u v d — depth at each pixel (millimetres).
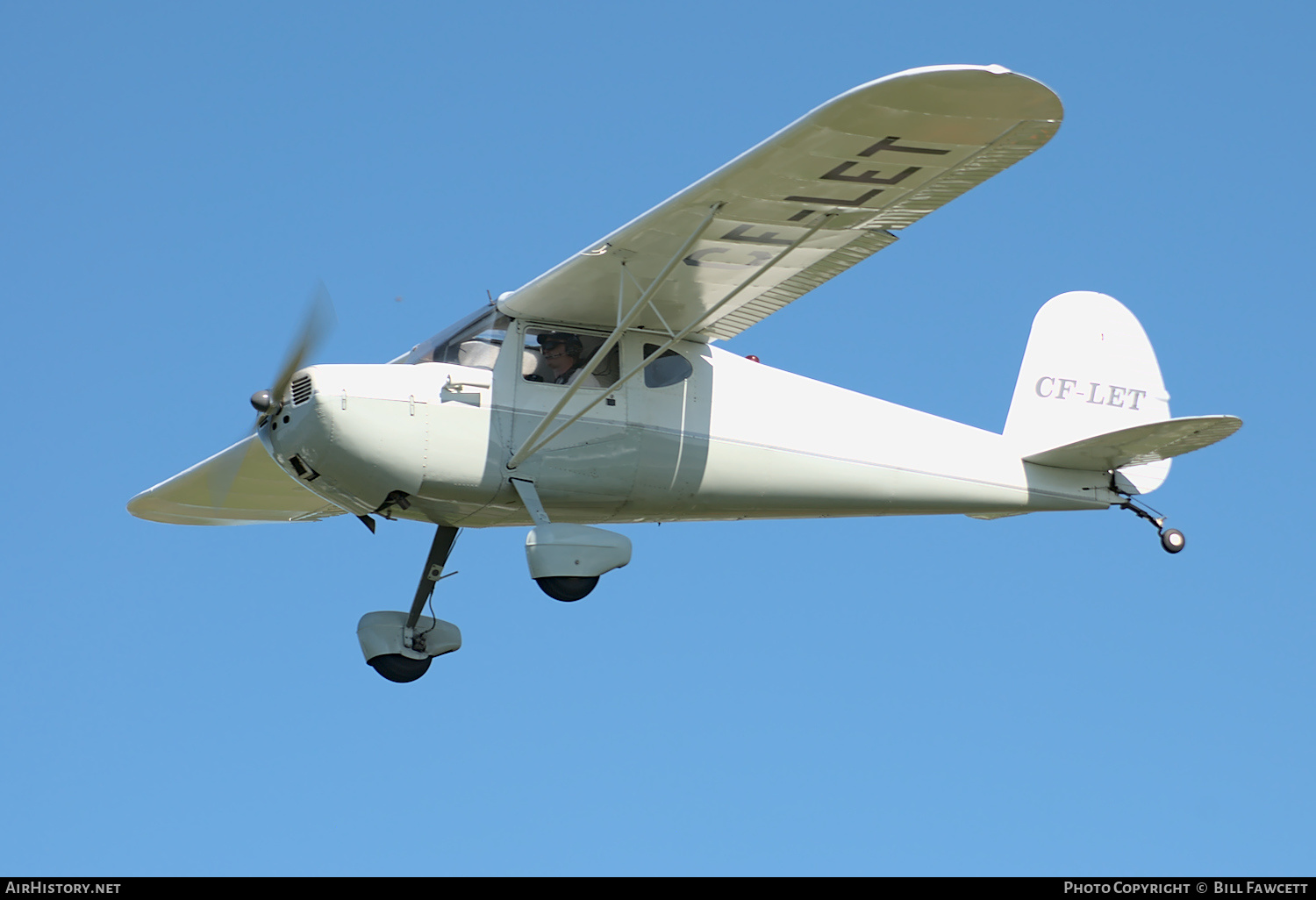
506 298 29031
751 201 25578
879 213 26188
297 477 28203
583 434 29031
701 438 30375
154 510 39125
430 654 31344
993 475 34562
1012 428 37188
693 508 30922
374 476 27484
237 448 34656
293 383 27766
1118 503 35938
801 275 28734
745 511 31672
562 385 29172
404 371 27984
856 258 28047
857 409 32812
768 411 31406
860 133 23328
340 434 27078
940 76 21688
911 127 23172
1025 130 23203
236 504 38594
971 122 22953
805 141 23594
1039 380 37812
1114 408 38375
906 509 33562
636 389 29875
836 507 32625
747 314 30406
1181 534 35938
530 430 28531
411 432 27484
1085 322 38656
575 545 26969
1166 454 34875
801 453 31625
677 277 28469
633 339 30297
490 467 28125
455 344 28875
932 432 33844
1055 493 35312
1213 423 32625
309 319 27156
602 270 27844
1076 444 34062
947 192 25312
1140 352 38906
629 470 29547
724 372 31219
